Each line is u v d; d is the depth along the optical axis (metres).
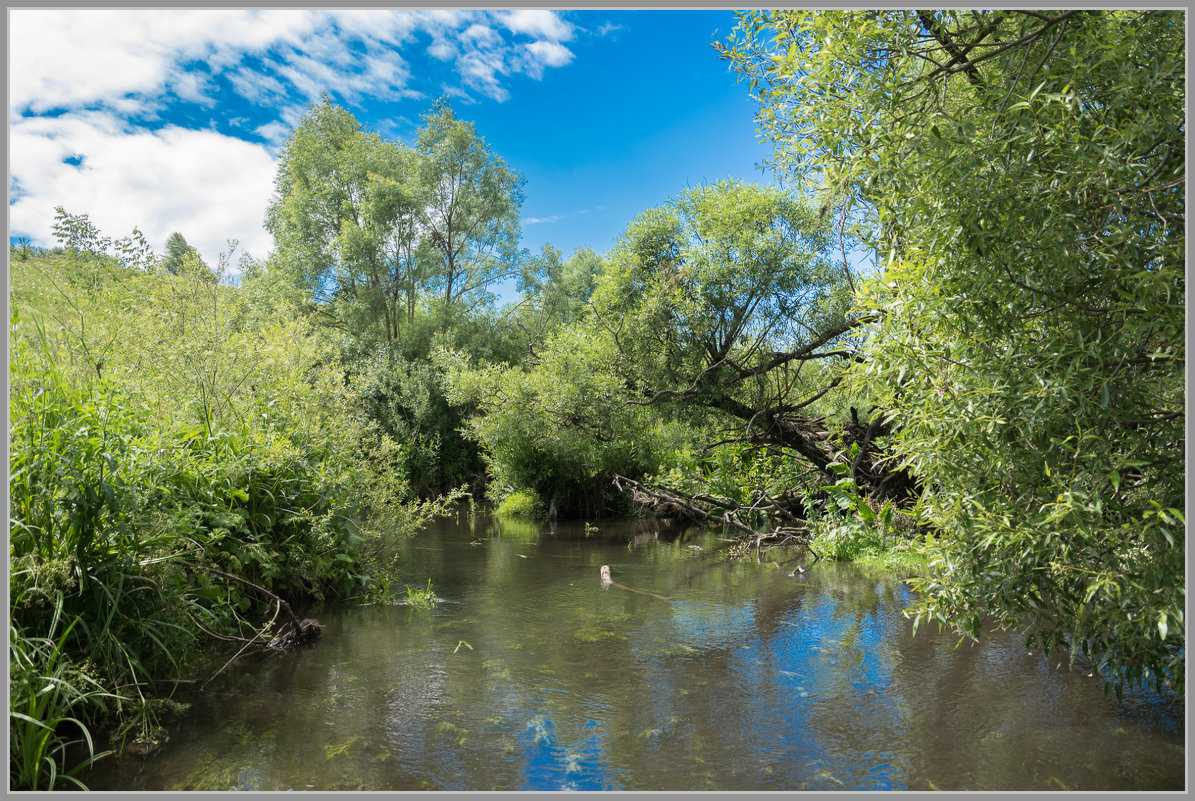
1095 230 3.17
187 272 7.45
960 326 3.50
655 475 16.11
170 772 3.33
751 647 5.53
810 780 3.28
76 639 3.78
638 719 4.07
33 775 3.08
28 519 3.62
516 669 4.98
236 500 6.05
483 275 24.70
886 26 3.55
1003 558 3.46
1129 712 4.09
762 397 11.66
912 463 3.96
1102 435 3.23
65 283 6.21
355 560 7.38
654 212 11.87
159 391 6.22
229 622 5.71
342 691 4.51
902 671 4.90
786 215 10.85
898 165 3.55
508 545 11.57
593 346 12.56
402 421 19.11
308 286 21.94
